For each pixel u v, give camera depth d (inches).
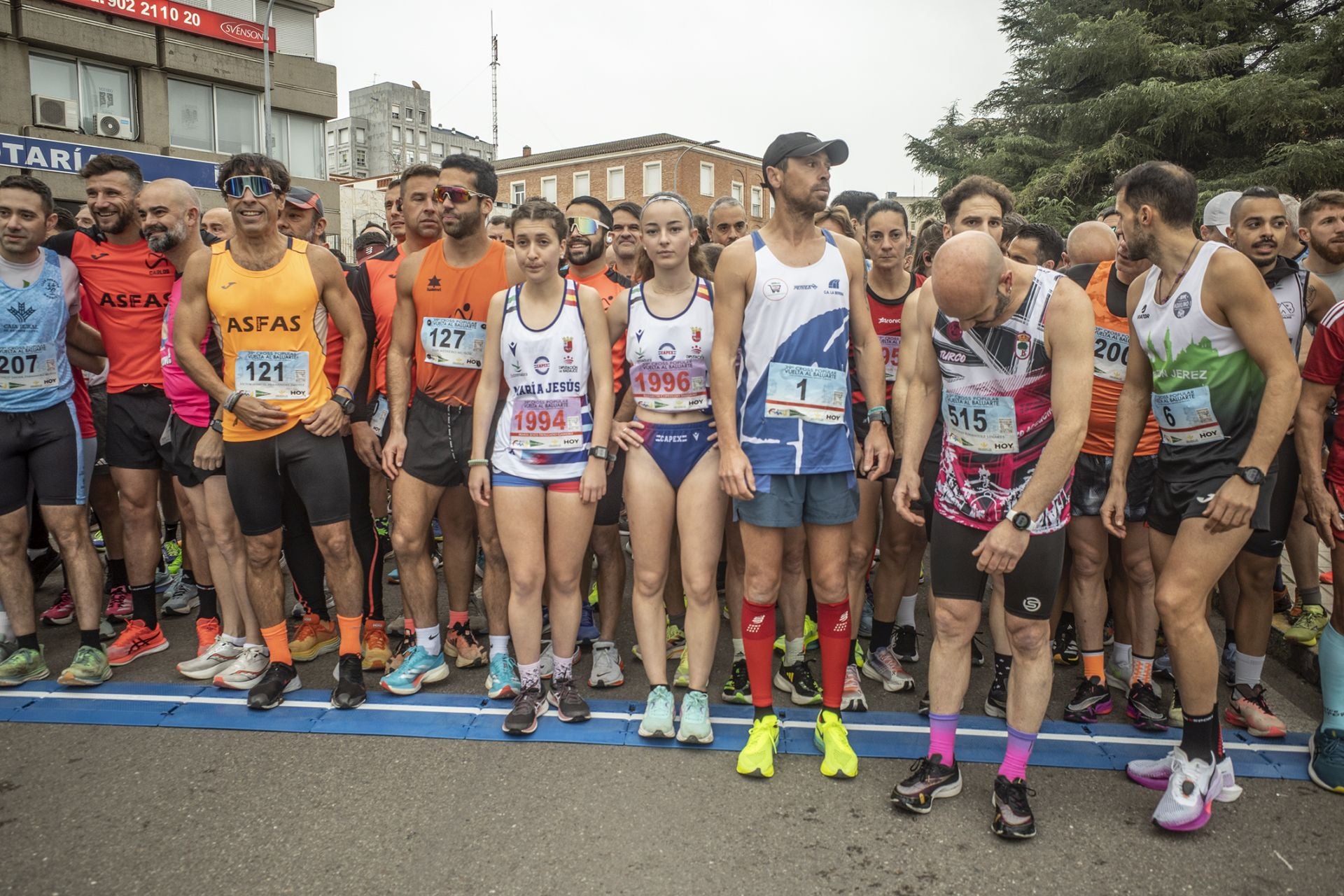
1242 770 125.2
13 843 106.3
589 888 97.9
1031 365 107.0
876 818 113.0
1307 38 803.4
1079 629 144.7
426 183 161.8
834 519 123.2
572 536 137.6
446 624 189.3
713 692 157.0
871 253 160.9
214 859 103.2
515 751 130.6
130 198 161.8
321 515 144.5
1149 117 813.9
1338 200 160.2
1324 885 99.2
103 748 130.5
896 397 151.4
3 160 767.1
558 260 136.2
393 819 111.7
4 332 148.2
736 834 108.8
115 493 186.2
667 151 1857.8
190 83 910.4
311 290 143.2
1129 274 139.0
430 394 150.5
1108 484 140.1
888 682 157.2
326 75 1016.2
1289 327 138.3
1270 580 135.1
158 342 164.1
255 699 142.8
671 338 130.1
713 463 131.1
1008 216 163.2
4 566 152.6
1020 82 1000.2
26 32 780.6
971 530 113.7
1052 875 101.0
